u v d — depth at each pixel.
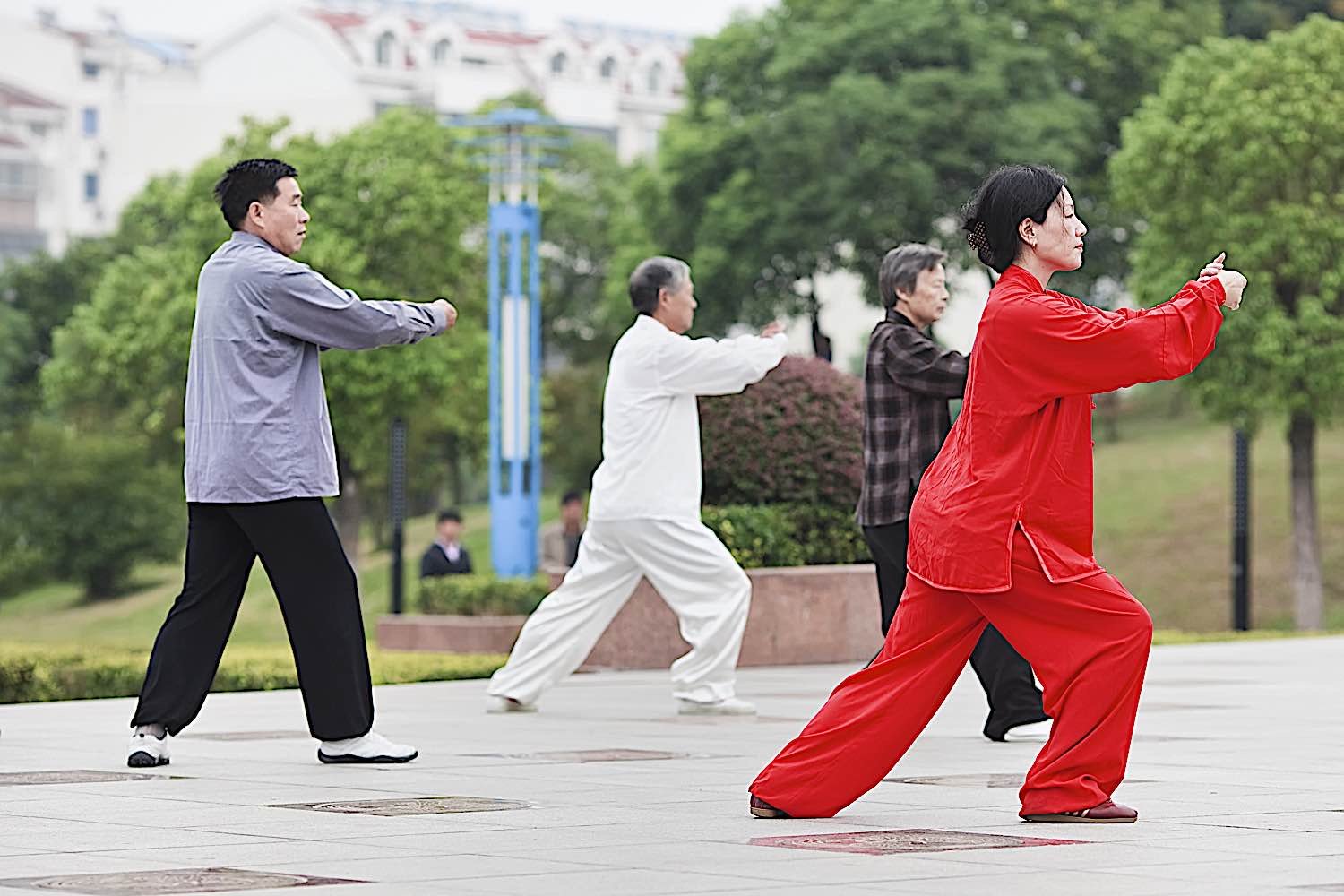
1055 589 6.14
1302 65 36.81
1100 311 6.18
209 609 8.41
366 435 48.28
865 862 5.37
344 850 5.66
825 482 16.73
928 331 11.16
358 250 48.69
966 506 6.17
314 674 8.32
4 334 68.88
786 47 48.66
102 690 14.59
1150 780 7.55
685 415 11.31
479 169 50.88
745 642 16.06
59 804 6.90
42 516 59.38
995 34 48.22
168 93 100.19
